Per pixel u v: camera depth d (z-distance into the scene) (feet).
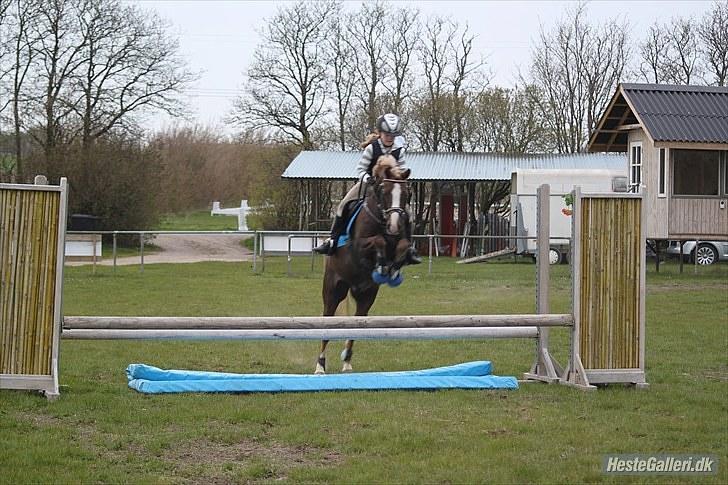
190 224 160.86
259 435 23.03
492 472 19.74
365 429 23.72
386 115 31.27
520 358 37.09
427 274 80.12
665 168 77.92
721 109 80.02
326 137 153.17
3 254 26.96
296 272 81.71
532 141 143.33
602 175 98.78
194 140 186.39
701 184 78.59
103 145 126.11
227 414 25.02
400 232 28.55
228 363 35.27
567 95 151.23
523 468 19.95
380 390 28.76
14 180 124.77
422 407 26.25
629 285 30.32
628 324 30.27
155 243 133.90
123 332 28.19
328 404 26.45
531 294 62.80
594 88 151.23
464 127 143.33
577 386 29.58
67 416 24.84
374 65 152.46
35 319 27.14
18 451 21.02
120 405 26.04
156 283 69.72
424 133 145.48
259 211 141.49
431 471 19.86
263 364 35.24
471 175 116.16
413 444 22.03
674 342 41.22
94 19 124.47
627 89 81.82
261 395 27.78
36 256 27.14
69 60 125.70
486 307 54.49
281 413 25.26
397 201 28.78
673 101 80.59
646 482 19.30
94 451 21.44
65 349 37.73
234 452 21.62
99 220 123.95
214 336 28.48
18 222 27.07
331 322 28.84
